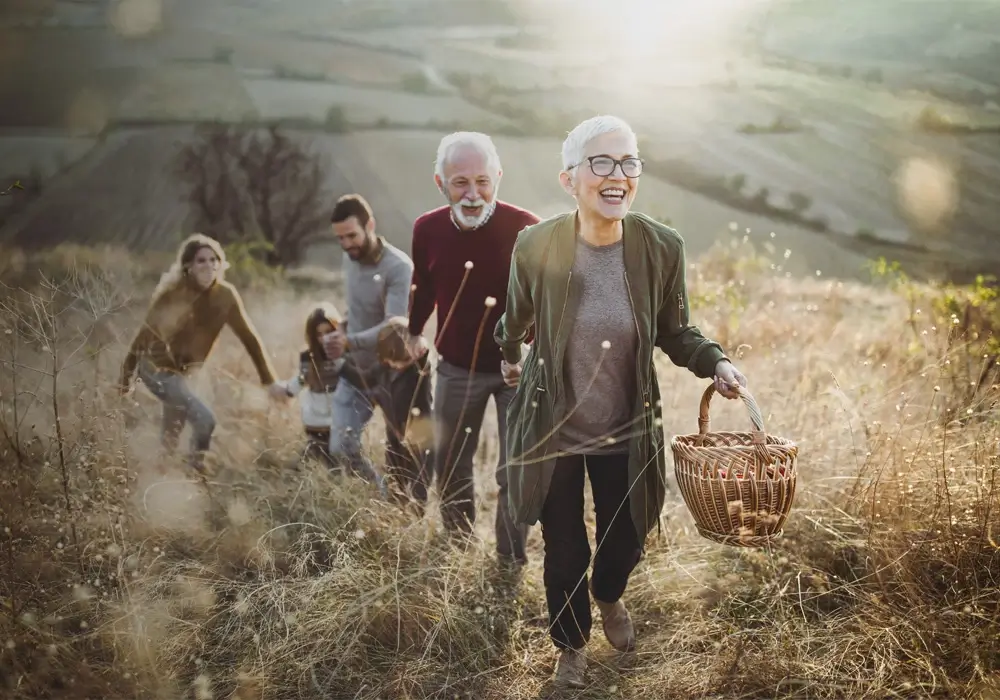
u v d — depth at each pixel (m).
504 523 3.57
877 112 48.12
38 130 47.88
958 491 3.24
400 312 4.37
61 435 3.57
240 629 3.03
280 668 2.85
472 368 3.79
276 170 35.06
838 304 7.38
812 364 5.21
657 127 50.09
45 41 56.81
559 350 2.82
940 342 4.55
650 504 2.88
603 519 2.93
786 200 39.66
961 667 2.74
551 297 2.82
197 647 2.94
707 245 33.09
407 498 3.90
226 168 35.53
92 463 3.56
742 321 6.49
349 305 4.59
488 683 2.88
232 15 63.31
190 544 3.63
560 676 2.86
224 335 7.80
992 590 2.88
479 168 3.64
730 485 2.60
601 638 3.16
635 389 2.87
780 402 4.45
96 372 4.04
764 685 2.77
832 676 2.75
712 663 2.88
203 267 4.41
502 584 3.44
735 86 52.84
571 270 2.81
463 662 2.97
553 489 2.92
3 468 3.56
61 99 50.53
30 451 3.73
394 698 2.78
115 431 3.91
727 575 3.35
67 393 4.12
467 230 3.74
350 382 4.34
